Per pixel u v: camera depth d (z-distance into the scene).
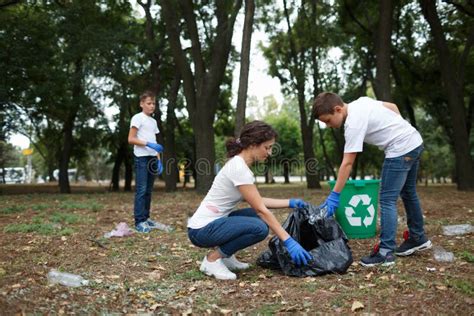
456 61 17.98
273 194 14.32
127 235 5.42
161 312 2.79
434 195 12.17
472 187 14.80
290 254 3.44
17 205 9.37
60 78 16.00
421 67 18.86
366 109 3.73
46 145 22.62
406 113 22.50
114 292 3.16
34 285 3.21
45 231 5.60
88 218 7.02
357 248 4.53
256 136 3.49
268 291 3.19
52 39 16.31
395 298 2.94
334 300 2.92
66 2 16.83
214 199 3.59
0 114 16.14
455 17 17.64
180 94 20.45
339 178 3.73
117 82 17.12
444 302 2.82
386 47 12.77
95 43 15.72
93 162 45.78
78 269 3.77
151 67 18.20
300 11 17.56
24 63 14.95
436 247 4.36
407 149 3.75
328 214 3.74
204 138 13.07
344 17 18.34
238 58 19.56
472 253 4.14
